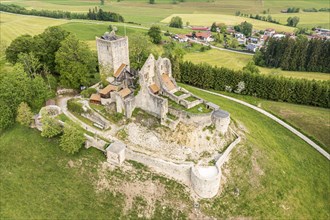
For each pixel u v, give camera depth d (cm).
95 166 6194
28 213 5544
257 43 17250
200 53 15212
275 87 10119
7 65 9519
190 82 11262
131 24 19150
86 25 17262
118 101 6962
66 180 6016
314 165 7262
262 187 6191
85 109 7319
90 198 5762
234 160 6481
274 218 5712
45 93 7669
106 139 6619
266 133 7994
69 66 8131
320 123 8706
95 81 8694
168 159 6188
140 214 5581
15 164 6356
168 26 19800
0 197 5781
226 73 10656
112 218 5528
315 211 6078
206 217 5556
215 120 6675
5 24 17150
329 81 10025
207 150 6475
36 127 7050
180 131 6544
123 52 7988
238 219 5594
